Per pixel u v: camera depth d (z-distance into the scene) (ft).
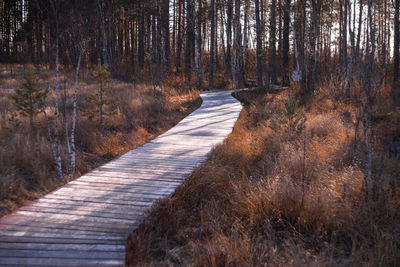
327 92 61.00
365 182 16.96
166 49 114.52
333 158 24.22
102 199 16.33
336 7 77.87
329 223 14.57
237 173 22.24
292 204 15.88
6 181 17.65
